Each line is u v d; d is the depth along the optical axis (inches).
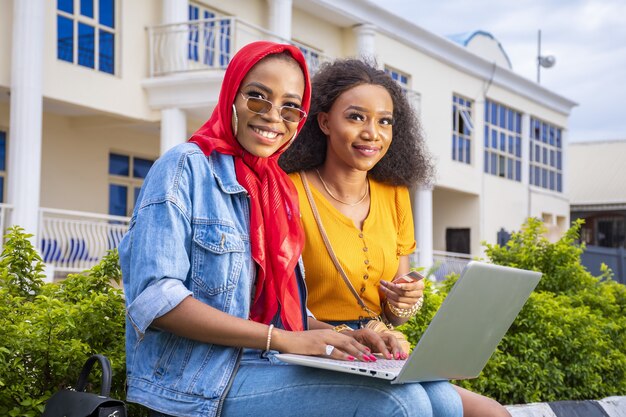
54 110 557.9
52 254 481.7
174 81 538.0
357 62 124.9
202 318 85.1
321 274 117.4
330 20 749.9
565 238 239.3
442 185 891.4
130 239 90.4
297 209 102.3
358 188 124.0
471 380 176.1
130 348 92.0
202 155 93.5
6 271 120.4
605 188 1518.2
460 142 941.8
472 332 88.6
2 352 102.3
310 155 123.6
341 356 86.8
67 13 513.3
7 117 543.2
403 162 129.1
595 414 175.2
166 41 557.3
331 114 121.8
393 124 129.2
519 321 190.4
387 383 83.2
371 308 121.6
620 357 213.2
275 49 97.6
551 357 195.8
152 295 84.9
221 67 539.2
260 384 87.7
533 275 93.3
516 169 1066.7
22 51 473.1
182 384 88.0
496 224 1002.1
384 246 122.0
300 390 85.6
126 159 636.7
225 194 93.6
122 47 542.9
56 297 126.6
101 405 83.2
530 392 181.5
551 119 1157.7
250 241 94.5
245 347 87.0
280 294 96.0
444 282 206.1
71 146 589.6
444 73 895.7
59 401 84.9
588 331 199.8
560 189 1195.9
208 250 90.0
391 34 792.9
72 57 516.1
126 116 543.5
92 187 604.1
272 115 96.7
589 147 1641.2
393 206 129.3
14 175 472.1
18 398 105.0
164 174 90.3
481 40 1031.0
